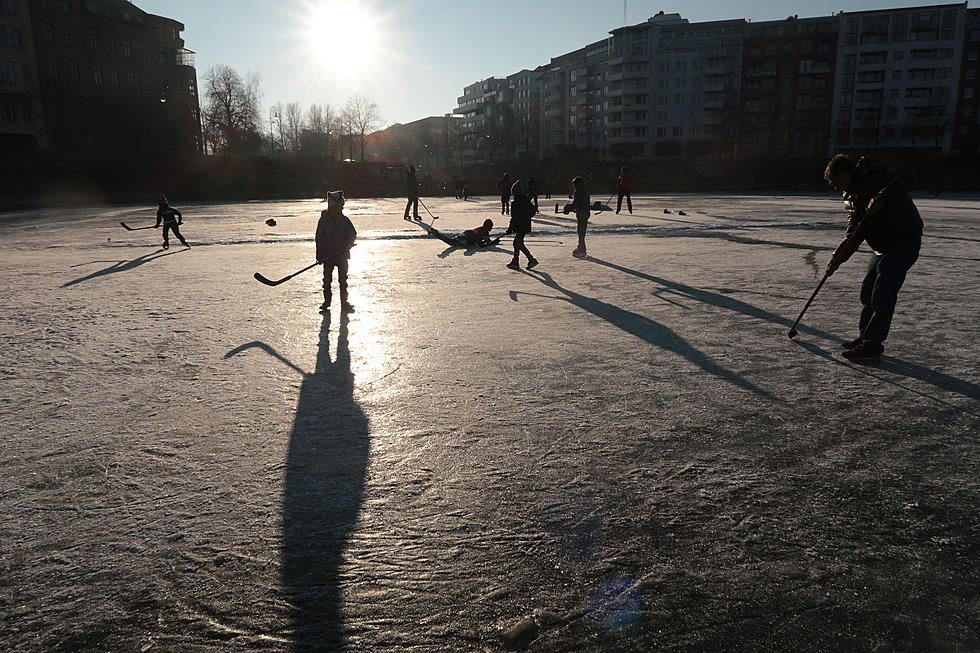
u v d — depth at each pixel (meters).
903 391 4.43
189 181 53.00
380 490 3.07
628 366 5.11
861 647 2.00
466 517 2.81
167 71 68.06
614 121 93.38
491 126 114.44
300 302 8.10
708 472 3.22
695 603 2.22
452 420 3.98
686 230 18.08
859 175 5.17
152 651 2.02
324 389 4.62
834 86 79.75
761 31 82.12
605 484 3.10
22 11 55.19
